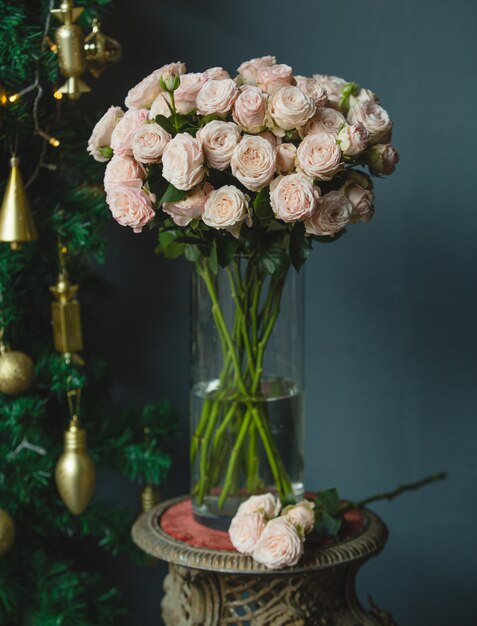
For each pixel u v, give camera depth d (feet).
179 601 6.66
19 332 7.27
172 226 6.23
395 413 7.75
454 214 7.54
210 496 6.59
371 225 7.65
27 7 7.00
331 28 7.53
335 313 7.75
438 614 7.82
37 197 7.16
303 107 5.98
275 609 6.40
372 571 7.89
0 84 6.76
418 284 7.64
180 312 7.91
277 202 5.94
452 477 7.72
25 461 7.15
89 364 7.96
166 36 7.68
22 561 7.37
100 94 7.73
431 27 7.44
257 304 6.43
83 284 7.54
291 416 6.54
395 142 7.54
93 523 7.43
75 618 7.11
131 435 7.41
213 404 6.52
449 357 7.65
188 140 5.93
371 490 7.82
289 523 6.27
